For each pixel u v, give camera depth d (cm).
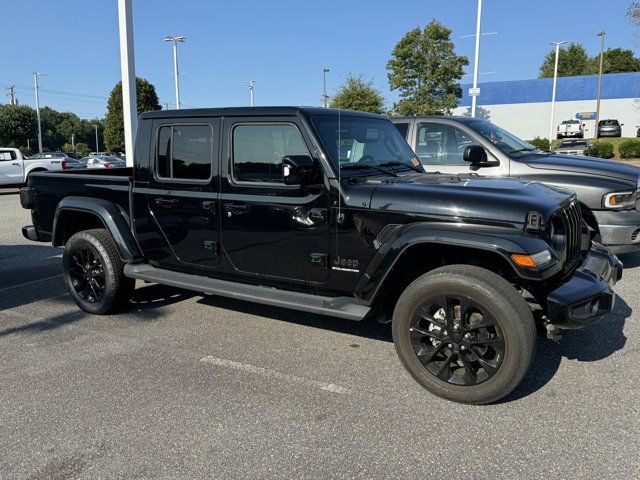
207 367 391
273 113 389
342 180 368
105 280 491
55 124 11912
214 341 441
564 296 316
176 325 480
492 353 325
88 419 319
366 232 356
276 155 389
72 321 494
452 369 342
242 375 377
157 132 451
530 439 292
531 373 371
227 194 413
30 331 468
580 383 355
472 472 265
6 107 6144
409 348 343
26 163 1989
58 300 562
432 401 336
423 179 391
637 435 293
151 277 455
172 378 373
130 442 295
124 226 482
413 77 3609
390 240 346
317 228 375
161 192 450
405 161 451
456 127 659
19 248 862
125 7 1142
